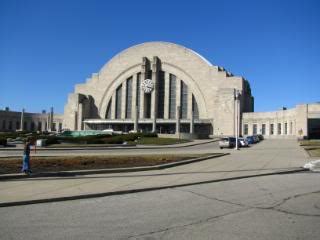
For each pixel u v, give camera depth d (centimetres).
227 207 1146
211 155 3259
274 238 808
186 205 1178
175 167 2345
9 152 3903
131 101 11025
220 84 10088
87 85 11562
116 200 1270
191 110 10319
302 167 2428
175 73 10575
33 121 12562
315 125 8725
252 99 11556
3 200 1191
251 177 1958
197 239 798
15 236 816
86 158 2600
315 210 1102
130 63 11075
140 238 806
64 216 1017
